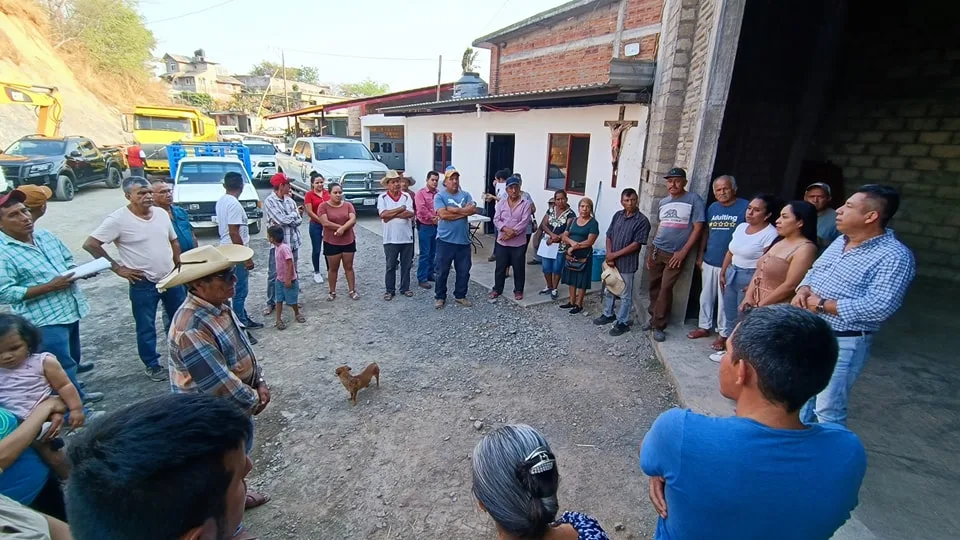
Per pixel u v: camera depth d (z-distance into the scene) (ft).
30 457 6.40
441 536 8.27
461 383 13.46
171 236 13.70
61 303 10.48
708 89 14.07
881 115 23.82
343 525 8.50
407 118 42.86
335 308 19.27
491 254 27.99
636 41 30.58
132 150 49.67
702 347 14.89
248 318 17.03
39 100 43.01
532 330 17.19
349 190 36.40
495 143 32.60
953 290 21.47
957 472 9.09
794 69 20.33
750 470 3.58
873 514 8.00
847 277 8.07
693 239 15.06
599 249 24.11
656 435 4.18
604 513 8.79
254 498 8.87
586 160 24.79
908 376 12.96
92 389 12.73
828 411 8.55
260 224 34.09
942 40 21.61
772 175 21.67
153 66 107.24
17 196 9.82
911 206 23.50
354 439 10.90
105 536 2.68
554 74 38.32
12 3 68.69
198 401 2.97
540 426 11.45
